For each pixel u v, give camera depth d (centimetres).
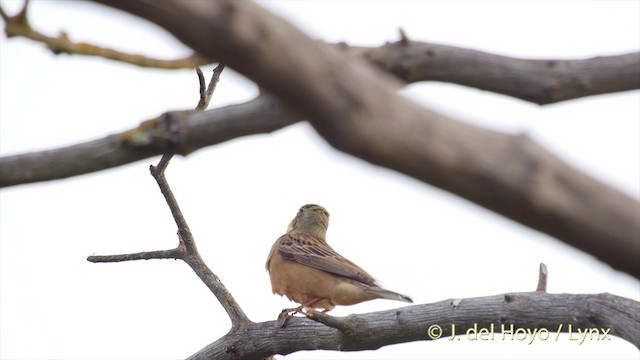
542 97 1013
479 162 524
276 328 1459
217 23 525
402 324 1328
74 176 775
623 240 515
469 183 530
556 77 1007
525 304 1278
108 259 1539
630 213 515
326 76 527
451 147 528
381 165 539
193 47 543
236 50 527
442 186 537
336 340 1384
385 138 528
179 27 530
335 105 528
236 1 527
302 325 1432
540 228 531
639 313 1202
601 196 518
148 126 763
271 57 526
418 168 534
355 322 1351
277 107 755
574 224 520
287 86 530
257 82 540
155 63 805
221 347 1494
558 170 522
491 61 1007
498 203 530
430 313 1320
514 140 532
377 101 529
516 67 1005
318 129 541
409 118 529
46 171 768
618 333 1220
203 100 1104
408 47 987
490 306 1294
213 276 1541
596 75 1011
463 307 1305
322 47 535
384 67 996
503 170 523
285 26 531
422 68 992
